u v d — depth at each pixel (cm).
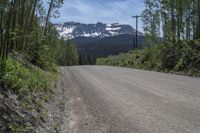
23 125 853
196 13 4150
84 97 1714
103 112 1300
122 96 1695
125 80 2558
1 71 1093
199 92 1777
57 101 1504
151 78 2703
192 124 1063
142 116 1203
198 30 4025
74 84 2362
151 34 5506
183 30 4303
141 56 5466
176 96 1647
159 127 1035
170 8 4409
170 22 4591
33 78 1505
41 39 2809
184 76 2866
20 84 1167
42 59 2714
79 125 1099
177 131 982
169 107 1359
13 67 1294
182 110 1291
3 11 1262
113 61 7331
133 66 5250
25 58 2317
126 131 1006
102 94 1784
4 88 1027
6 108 881
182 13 4256
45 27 3391
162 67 3831
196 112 1248
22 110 974
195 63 3148
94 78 2808
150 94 1741
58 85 2156
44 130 942
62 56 11562
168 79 2573
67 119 1187
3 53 1161
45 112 1141
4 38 1197
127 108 1364
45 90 1588
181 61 3431
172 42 4288
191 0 4125
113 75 3111
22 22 2302
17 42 2355
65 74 3488
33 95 1276
